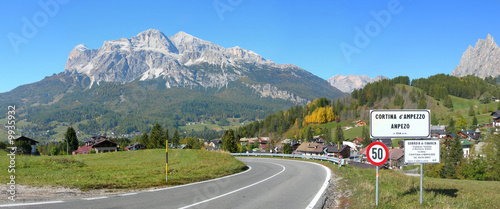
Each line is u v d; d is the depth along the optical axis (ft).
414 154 30.60
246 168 89.81
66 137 287.28
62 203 29.32
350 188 44.68
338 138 458.91
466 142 309.83
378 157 30.58
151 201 32.76
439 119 517.14
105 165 78.07
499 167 205.57
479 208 31.55
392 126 30.78
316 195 39.45
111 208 28.53
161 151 127.85
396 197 34.04
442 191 44.32
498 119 406.41
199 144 413.18
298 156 150.92
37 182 40.27
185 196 36.83
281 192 41.98
